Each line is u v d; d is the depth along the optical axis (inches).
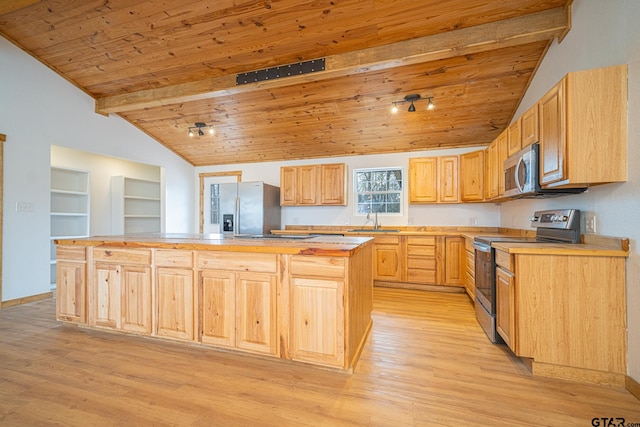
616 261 71.2
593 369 72.8
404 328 110.1
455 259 163.0
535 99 123.3
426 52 109.7
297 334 79.8
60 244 107.2
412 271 170.6
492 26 102.2
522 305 77.4
